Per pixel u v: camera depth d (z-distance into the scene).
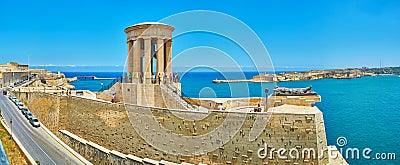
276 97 32.16
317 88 172.88
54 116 50.06
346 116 73.62
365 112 80.38
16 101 69.44
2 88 96.12
